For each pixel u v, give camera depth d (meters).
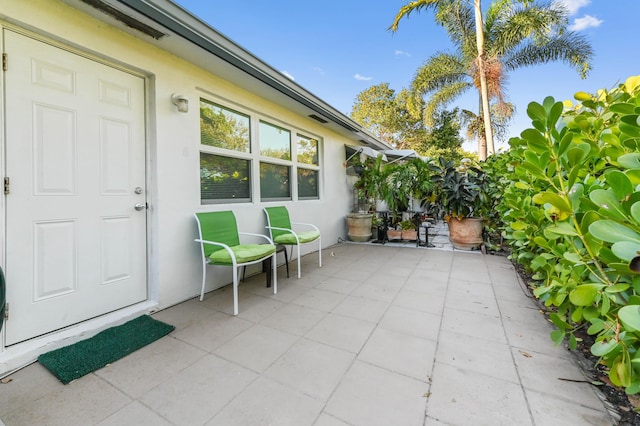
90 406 1.31
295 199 4.41
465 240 4.80
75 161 1.98
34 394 1.38
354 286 3.01
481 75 7.81
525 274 3.38
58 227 1.89
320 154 5.22
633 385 1.00
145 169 2.43
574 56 7.15
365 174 6.00
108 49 2.10
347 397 1.35
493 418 1.21
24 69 1.74
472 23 8.18
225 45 2.49
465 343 1.83
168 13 2.01
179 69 2.63
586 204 1.07
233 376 1.52
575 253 1.30
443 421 1.20
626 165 0.97
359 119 17.33
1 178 1.65
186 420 1.22
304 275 3.45
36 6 1.74
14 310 1.69
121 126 2.26
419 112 9.32
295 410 1.28
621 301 1.06
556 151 1.25
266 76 3.04
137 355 1.72
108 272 2.17
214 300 2.65
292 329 2.05
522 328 2.03
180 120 2.65
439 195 5.04
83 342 1.83
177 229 2.61
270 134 3.94
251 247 2.76
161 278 2.46
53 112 1.87
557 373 1.51
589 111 1.69
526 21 7.21
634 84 1.55
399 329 2.03
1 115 1.65
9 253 1.68
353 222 5.77
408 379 1.48
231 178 3.30
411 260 4.17
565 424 1.17
